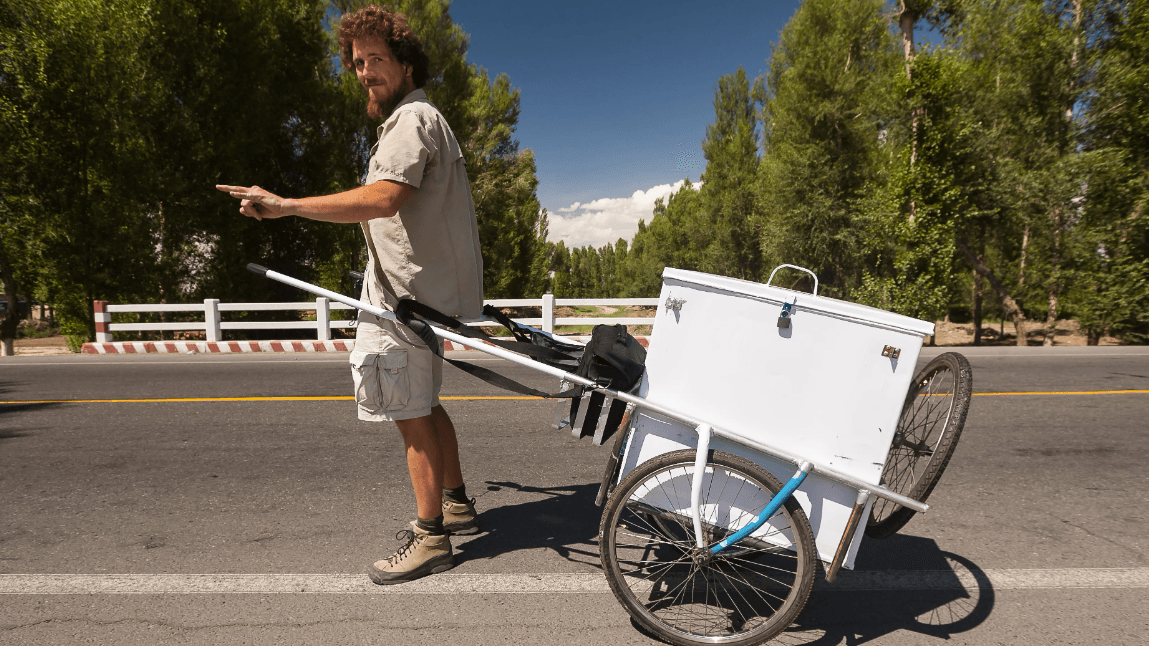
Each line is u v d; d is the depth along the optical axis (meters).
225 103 15.28
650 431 2.19
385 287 2.36
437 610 2.26
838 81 18.58
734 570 2.34
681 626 2.14
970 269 21.28
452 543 2.85
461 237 2.39
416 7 19.22
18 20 12.59
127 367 8.45
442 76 19.91
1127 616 2.24
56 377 7.60
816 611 2.29
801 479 1.96
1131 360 8.98
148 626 2.13
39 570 2.55
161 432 4.81
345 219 2.09
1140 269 14.15
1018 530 3.03
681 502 2.12
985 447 4.48
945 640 2.10
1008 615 2.26
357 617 2.20
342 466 3.94
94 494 3.46
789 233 19.59
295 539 2.86
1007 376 7.54
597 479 3.73
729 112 34.44
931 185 15.04
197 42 14.42
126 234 13.95
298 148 18.44
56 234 13.06
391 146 2.12
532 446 4.43
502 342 2.61
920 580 2.53
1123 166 14.14
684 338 2.12
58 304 14.41
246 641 2.04
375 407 2.33
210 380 7.27
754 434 2.05
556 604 2.31
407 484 3.60
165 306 10.88
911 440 2.46
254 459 4.09
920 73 14.66
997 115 17.00
